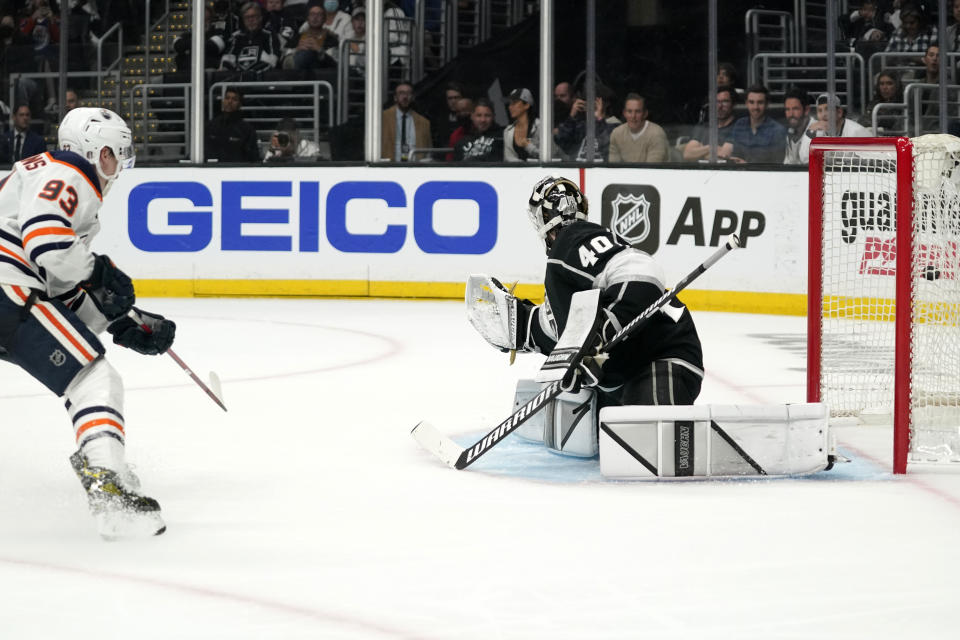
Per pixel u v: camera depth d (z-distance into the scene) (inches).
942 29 788.0
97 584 213.5
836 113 804.0
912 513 267.3
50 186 241.9
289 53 920.3
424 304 791.1
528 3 924.0
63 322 245.4
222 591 209.6
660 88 887.7
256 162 855.1
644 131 820.0
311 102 914.1
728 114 812.0
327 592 209.0
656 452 296.7
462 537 246.1
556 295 325.7
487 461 327.6
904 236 308.7
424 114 900.0
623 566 224.8
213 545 239.5
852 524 257.0
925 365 371.2
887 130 832.3
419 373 497.7
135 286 842.2
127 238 841.5
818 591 210.1
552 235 334.6
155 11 960.3
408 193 813.9
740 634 188.2
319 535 247.9
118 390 248.2
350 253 822.5
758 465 299.7
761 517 263.0
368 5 830.5
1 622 193.6
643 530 251.4
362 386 462.6
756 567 224.5
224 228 832.9
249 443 351.9
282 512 268.1
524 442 355.3
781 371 503.8
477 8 917.8
